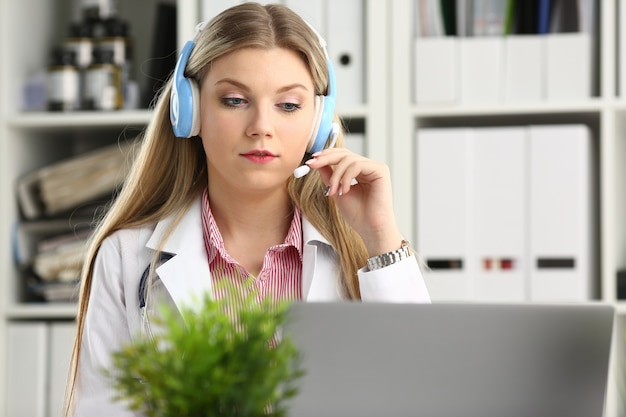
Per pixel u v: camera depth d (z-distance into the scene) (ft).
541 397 3.57
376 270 5.41
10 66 10.05
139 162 5.75
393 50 9.40
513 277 9.16
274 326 3.10
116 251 5.63
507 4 9.36
